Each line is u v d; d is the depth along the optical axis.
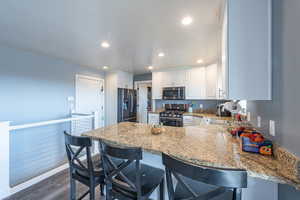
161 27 1.89
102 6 1.46
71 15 1.63
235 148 1.21
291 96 0.81
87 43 2.44
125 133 1.74
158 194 1.51
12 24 1.83
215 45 2.51
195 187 1.05
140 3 1.41
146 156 1.57
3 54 2.59
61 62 3.58
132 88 5.46
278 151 0.96
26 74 2.91
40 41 2.38
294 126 0.78
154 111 4.61
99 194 1.89
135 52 2.89
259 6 1.03
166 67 4.27
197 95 3.97
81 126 3.72
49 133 3.32
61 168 2.48
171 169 0.78
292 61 0.79
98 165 1.53
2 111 2.59
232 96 1.07
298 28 0.73
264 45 1.03
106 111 4.91
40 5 1.44
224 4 1.20
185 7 1.47
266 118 1.22
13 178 2.67
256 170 0.84
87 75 4.28
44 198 1.83
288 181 0.76
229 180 0.65
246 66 1.05
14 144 2.73
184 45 2.51
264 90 1.04
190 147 1.25
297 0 0.74
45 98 3.25
